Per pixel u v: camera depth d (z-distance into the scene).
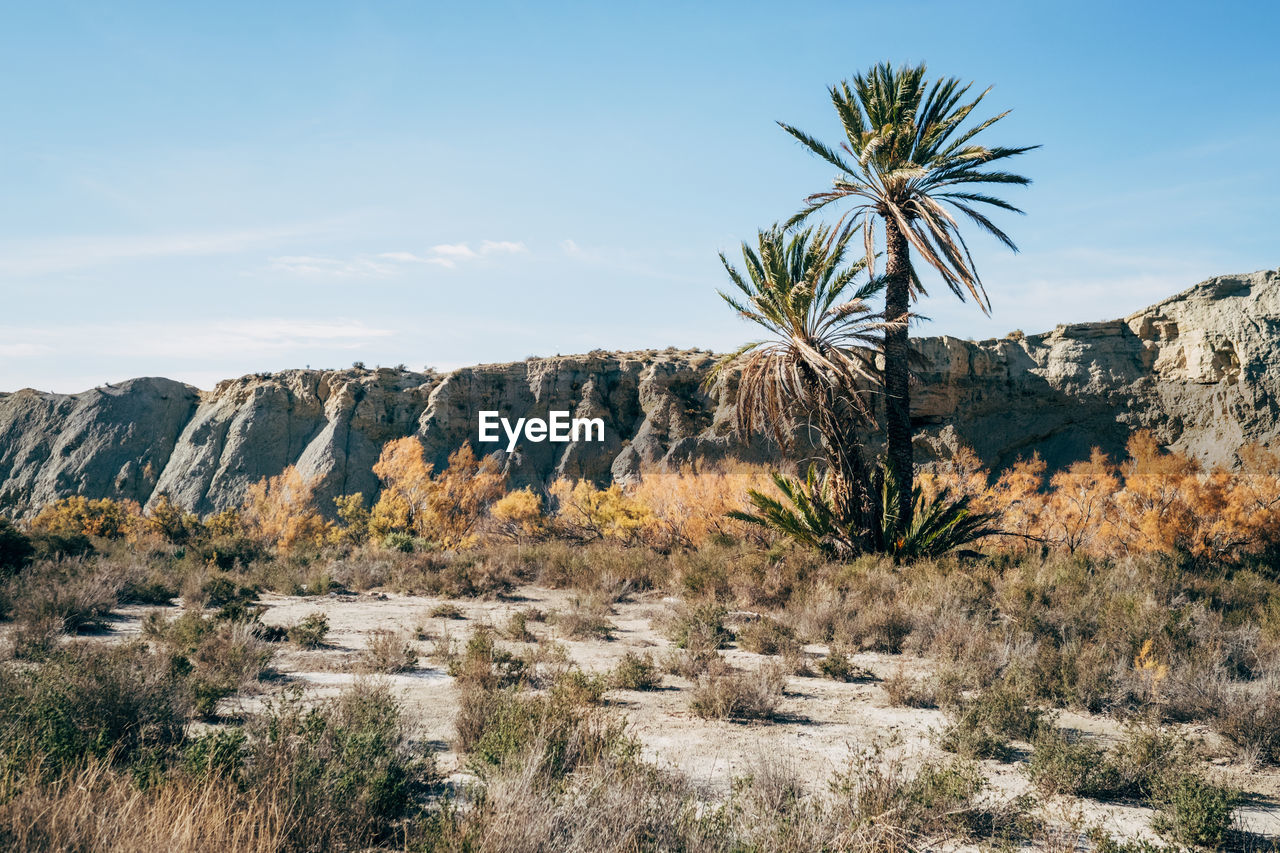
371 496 64.25
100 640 10.04
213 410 73.06
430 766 5.25
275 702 7.11
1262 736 6.11
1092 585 13.66
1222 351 55.78
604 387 68.50
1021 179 19.03
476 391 69.19
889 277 20.06
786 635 10.59
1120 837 4.48
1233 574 17.00
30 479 69.62
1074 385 58.88
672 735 6.47
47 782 3.90
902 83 18.88
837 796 4.64
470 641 8.79
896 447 19.95
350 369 75.25
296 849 3.62
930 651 10.37
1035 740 6.23
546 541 29.75
